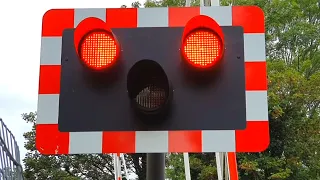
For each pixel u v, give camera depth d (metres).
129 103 2.54
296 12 20.81
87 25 2.45
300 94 14.50
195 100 2.51
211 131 2.50
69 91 2.58
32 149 23.92
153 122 2.51
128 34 2.61
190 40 2.43
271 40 20.73
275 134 14.63
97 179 25.42
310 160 14.56
